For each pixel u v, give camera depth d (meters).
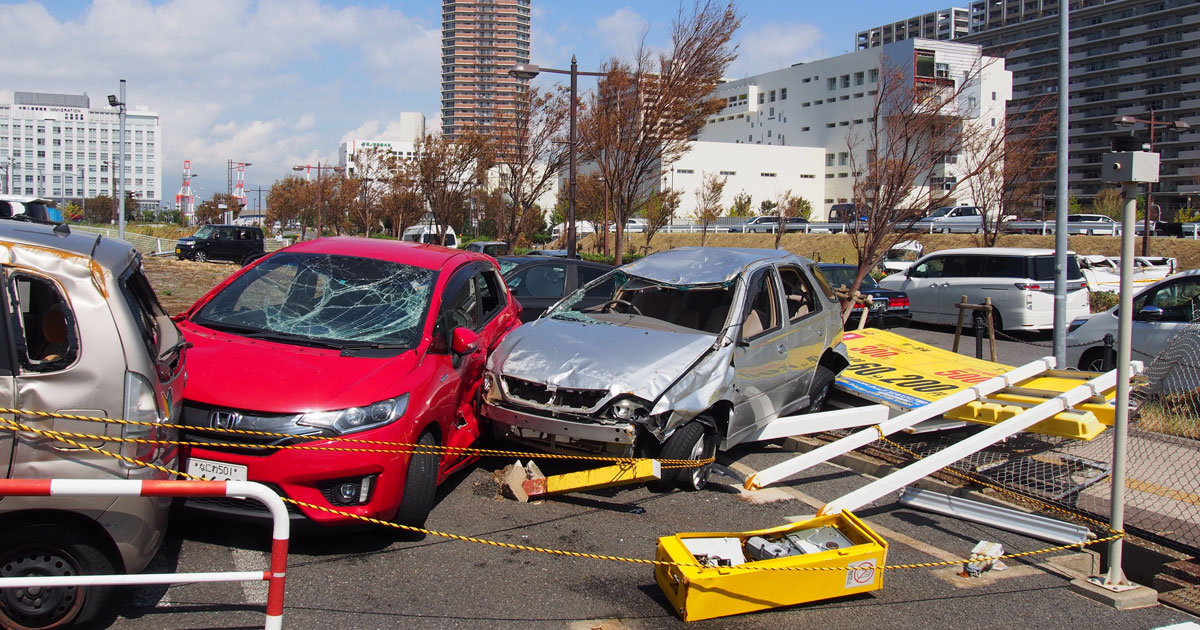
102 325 3.56
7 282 3.47
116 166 138.50
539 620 3.99
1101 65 108.31
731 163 79.75
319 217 56.97
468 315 6.34
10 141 131.88
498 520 5.32
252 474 4.26
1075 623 4.27
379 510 4.47
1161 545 5.11
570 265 10.57
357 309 5.58
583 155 24.84
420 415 4.77
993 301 16.42
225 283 5.90
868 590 4.41
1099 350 10.57
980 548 5.00
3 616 3.42
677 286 6.76
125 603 3.88
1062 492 5.89
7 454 3.38
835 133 82.56
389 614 3.94
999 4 142.38
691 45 17.84
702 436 5.95
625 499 5.87
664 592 4.29
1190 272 10.03
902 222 12.50
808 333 7.35
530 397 5.73
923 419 6.54
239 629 3.70
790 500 6.07
